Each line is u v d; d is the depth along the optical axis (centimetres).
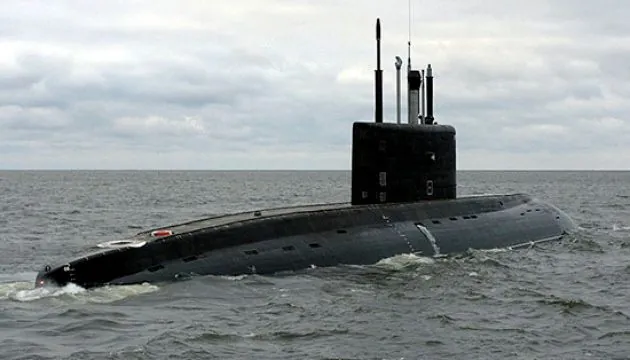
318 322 1828
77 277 2039
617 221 5288
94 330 1723
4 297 2020
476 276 2448
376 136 2820
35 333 1702
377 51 2817
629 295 2250
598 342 1688
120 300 1959
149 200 9088
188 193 11419
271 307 1953
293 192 11800
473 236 2988
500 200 3497
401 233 2730
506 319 1900
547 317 1923
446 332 1761
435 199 3077
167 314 1859
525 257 2919
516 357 1570
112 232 4681
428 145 3005
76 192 11781
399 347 1638
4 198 9525
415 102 3023
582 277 2553
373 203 2847
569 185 15875
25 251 3591
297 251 2403
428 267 2528
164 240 2202
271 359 1540
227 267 2225
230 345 1633
